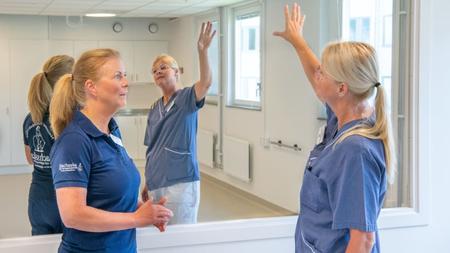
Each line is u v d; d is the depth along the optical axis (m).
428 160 2.62
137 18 5.37
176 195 2.71
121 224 1.48
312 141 4.28
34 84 2.09
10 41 5.19
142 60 5.33
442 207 2.67
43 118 2.08
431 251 2.67
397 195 2.69
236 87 5.54
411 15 2.62
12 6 4.94
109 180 1.53
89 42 5.34
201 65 2.71
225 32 5.57
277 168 4.77
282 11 4.68
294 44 2.04
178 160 2.74
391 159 1.45
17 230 2.37
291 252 2.43
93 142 1.51
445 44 2.63
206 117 5.48
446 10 2.62
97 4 4.97
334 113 1.57
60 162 1.47
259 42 5.19
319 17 4.07
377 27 3.24
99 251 1.53
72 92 1.58
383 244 2.59
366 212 1.39
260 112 5.07
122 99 1.58
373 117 1.48
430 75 2.61
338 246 1.48
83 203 1.45
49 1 4.81
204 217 2.88
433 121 2.63
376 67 1.43
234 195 4.43
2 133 4.76
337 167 1.44
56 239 2.09
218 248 2.33
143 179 2.77
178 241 2.26
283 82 4.74
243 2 5.33
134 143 4.03
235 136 5.39
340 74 1.42
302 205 1.60
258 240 2.38
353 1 3.65
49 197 2.12
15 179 4.11
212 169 5.29
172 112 2.75
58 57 2.14
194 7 5.31
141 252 2.22
